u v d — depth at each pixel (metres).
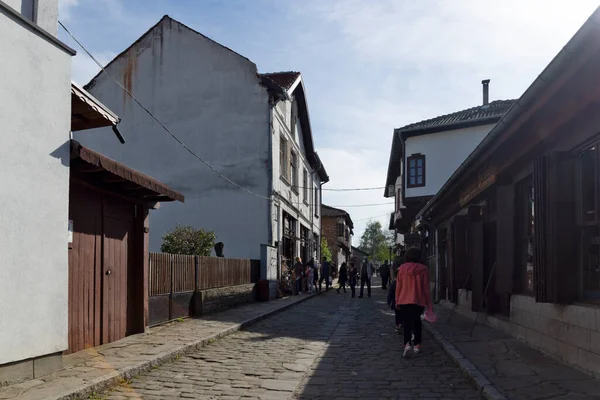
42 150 6.30
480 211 12.37
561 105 6.65
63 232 6.64
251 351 8.80
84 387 5.61
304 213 31.16
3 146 5.70
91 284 8.19
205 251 17.05
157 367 7.30
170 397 5.74
